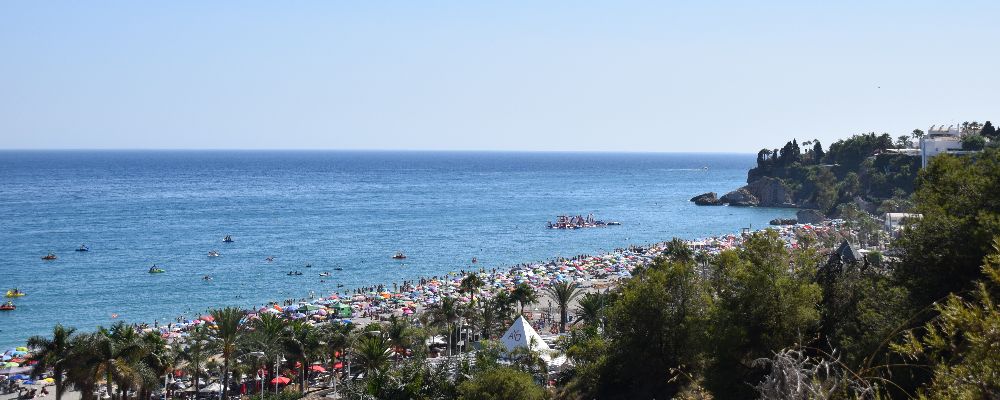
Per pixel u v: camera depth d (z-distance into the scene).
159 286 123.62
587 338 64.31
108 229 188.00
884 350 29.64
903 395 25.52
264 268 140.62
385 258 154.50
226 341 64.06
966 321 17.23
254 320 75.38
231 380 72.62
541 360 60.62
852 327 37.44
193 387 73.00
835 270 42.03
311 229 195.25
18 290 116.75
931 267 36.75
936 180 46.41
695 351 45.62
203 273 134.75
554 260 153.38
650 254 152.38
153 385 59.69
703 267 88.75
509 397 47.44
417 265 147.88
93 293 117.50
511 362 60.16
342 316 103.62
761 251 41.53
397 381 55.50
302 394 66.12
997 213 38.25
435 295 116.56
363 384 57.31
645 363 47.75
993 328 16.33
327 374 77.38
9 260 142.62
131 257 148.25
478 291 111.31
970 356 17.11
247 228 194.75
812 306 38.66
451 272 140.00
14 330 96.50
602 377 50.41
